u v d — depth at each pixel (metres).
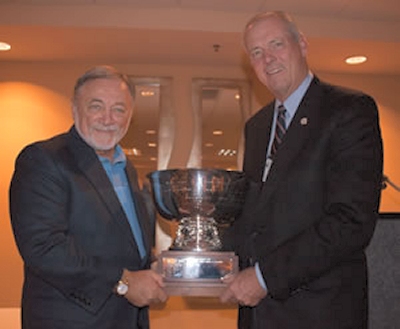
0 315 3.15
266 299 1.47
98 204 1.46
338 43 4.04
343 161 1.40
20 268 4.38
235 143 4.60
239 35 3.90
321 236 1.35
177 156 4.55
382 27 4.00
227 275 1.48
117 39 3.99
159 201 1.60
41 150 1.46
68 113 4.54
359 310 1.41
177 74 4.66
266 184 1.52
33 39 3.97
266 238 1.49
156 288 1.41
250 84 4.69
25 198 1.41
